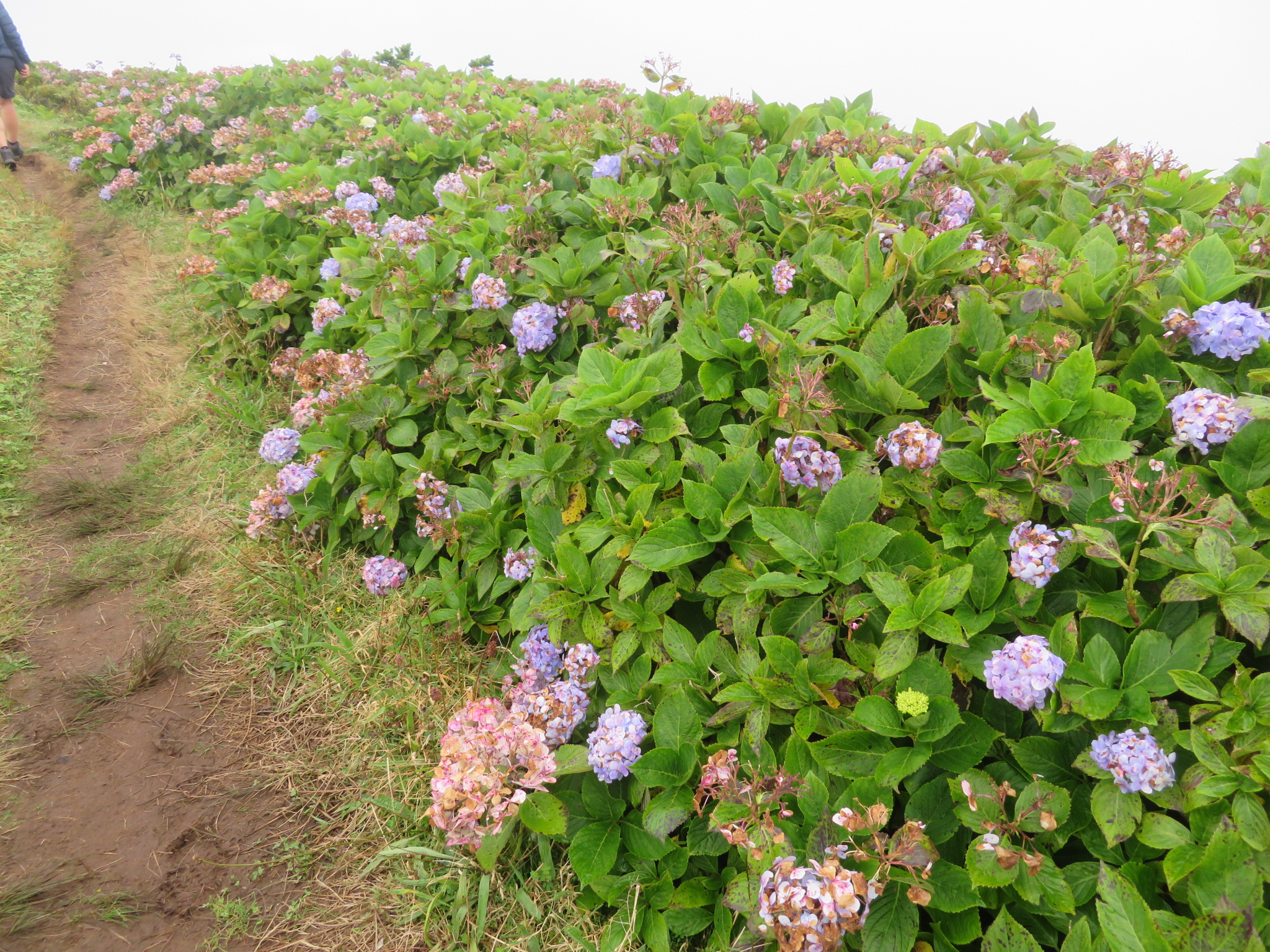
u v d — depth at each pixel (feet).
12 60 31.19
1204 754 5.04
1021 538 6.20
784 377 7.79
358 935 7.20
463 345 12.35
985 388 7.07
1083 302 7.65
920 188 10.36
